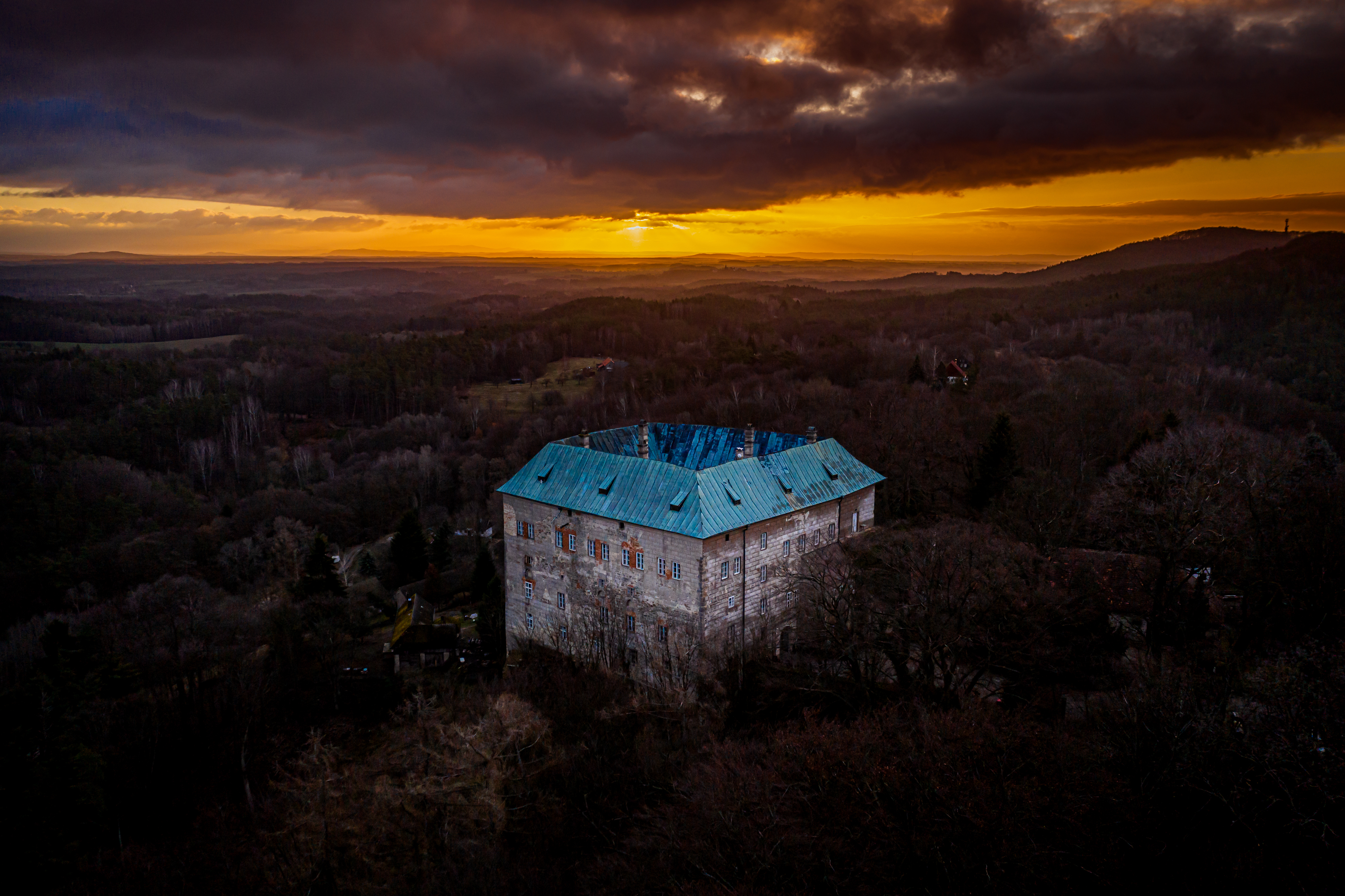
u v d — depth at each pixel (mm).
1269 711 36406
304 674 87250
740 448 83125
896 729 39875
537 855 46500
